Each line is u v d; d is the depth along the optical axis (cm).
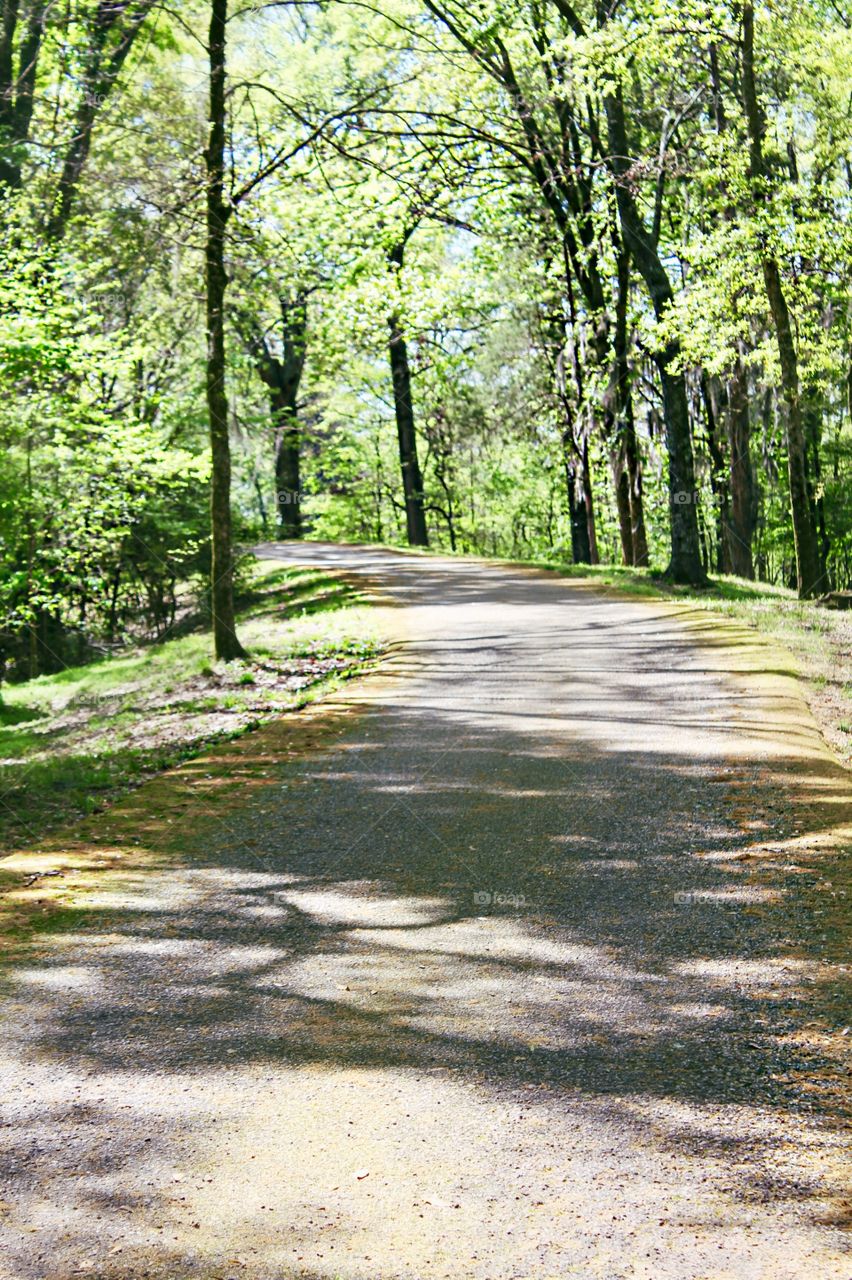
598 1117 458
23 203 2359
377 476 6128
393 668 1628
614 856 782
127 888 779
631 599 2208
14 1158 446
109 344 2248
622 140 2594
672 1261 371
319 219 2855
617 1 2388
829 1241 377
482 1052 518
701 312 2359
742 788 909
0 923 716
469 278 3519
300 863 812
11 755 1551
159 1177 430
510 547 6275
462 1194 411
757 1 2117
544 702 1312
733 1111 457
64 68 2519
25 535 2191
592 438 3212
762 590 2502
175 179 1838
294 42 3105
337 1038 539
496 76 2703
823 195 2322
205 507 3152
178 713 1548
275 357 4750
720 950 617
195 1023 563
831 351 2645
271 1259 380
